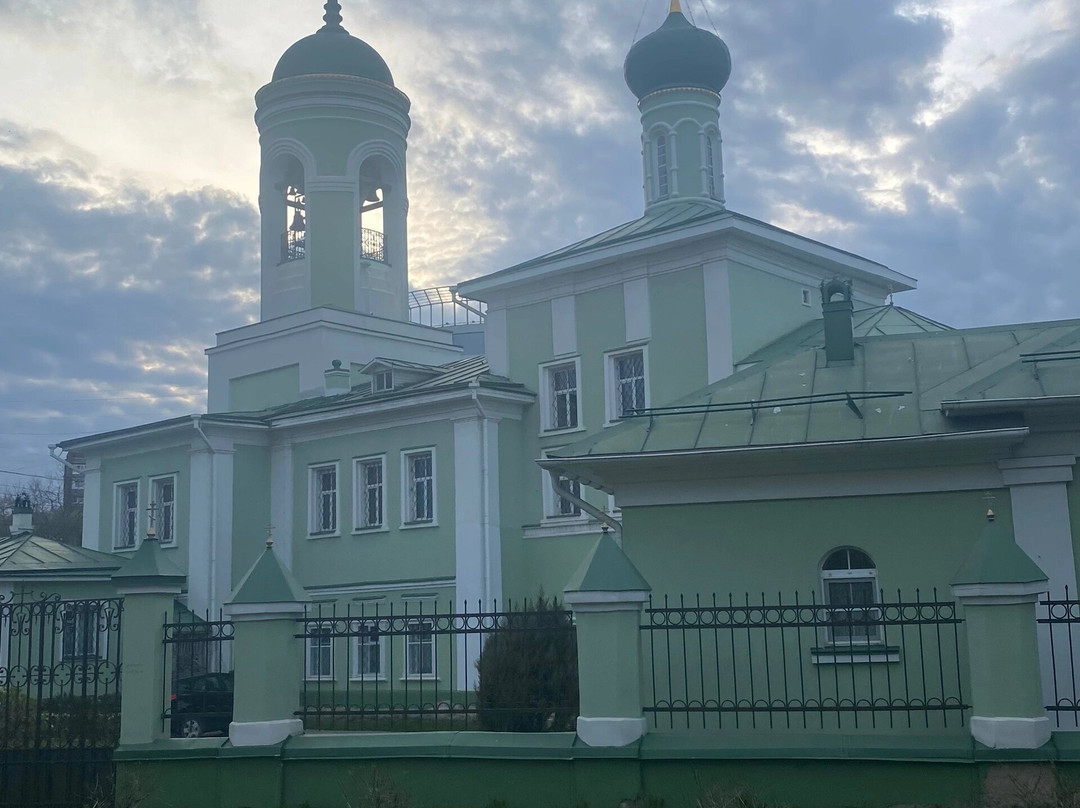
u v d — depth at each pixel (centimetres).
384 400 3069
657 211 3203
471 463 2925
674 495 1504
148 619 1310
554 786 1141
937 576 1389
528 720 1229
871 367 1582
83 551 3092
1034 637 1062
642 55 3234
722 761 1105
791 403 1502
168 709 1312
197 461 3281
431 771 1187
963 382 1474
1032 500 1360
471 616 1216
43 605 1366
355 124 3722
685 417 1545
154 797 1256
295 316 3609
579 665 1152
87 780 1295
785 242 2781
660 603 1490
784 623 1126
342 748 1215
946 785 1055
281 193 3834
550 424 2969
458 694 2792
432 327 3834
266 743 1234
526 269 2983
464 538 2909
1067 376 1348
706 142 3225
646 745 1122
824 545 1439
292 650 1271
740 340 2670
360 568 3130
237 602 1263
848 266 2980
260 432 3362
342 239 3672
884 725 1386
